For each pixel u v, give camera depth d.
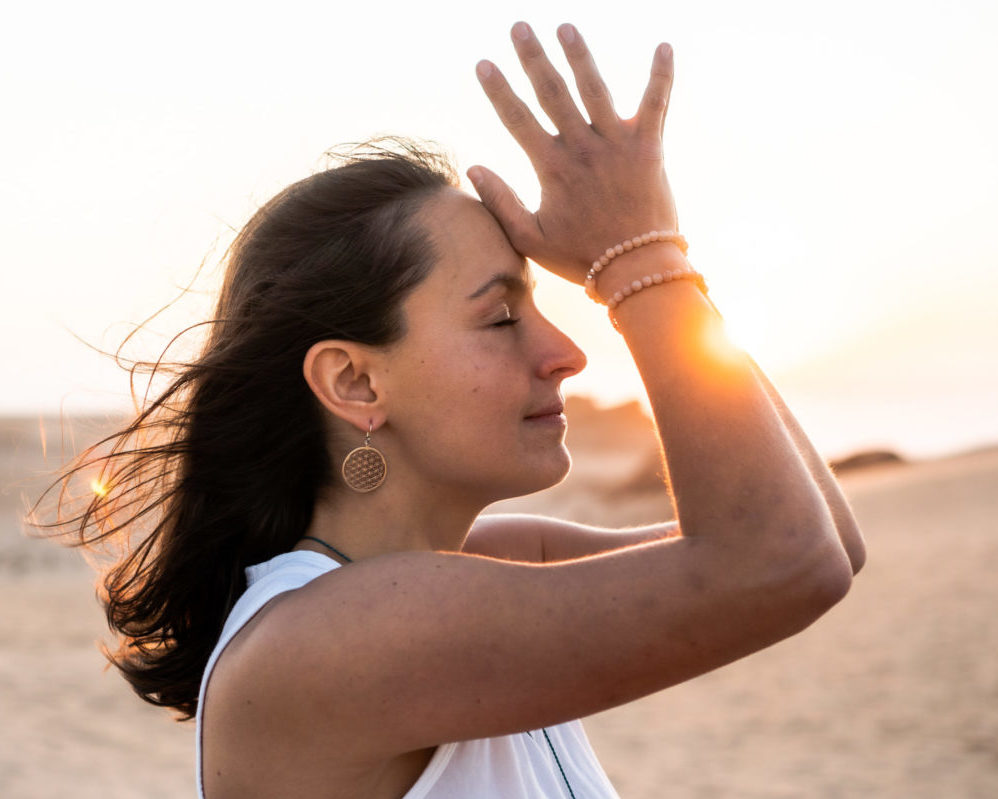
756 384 1.38
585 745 1.68
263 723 1.30
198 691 1.72
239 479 1.58
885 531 16.58
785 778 7.15
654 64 1.52
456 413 1.49
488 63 1.53
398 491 1.55
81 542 1.77
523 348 1.56
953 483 20.42
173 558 1.63
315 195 1.56
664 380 1.38
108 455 1.67
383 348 1.50
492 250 1.54
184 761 7.69
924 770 7.05
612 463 44.00
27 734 8.14
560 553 1.98
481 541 1.90
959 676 8.98
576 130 1.52
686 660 1.26
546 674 1.24
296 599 1.33
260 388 1.55
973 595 11.65
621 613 1.24
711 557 1.26
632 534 1.99
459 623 1.25
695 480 1.31
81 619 13.63
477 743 1.43
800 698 8.98
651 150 1.51
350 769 1.31
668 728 8.59
